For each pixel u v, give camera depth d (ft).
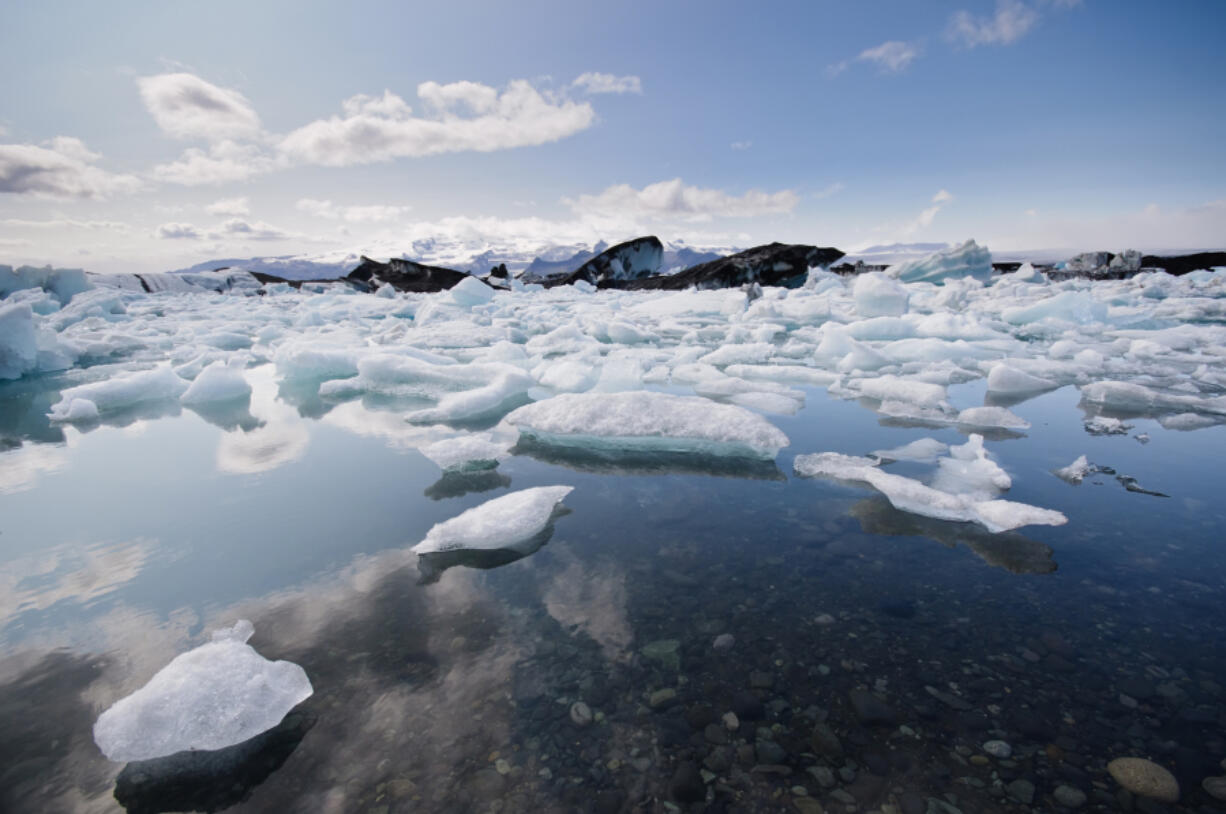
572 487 8.87
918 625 5.18
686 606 5.57
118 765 3.91
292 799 3.59
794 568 6.26
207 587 6.25
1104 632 5.04
